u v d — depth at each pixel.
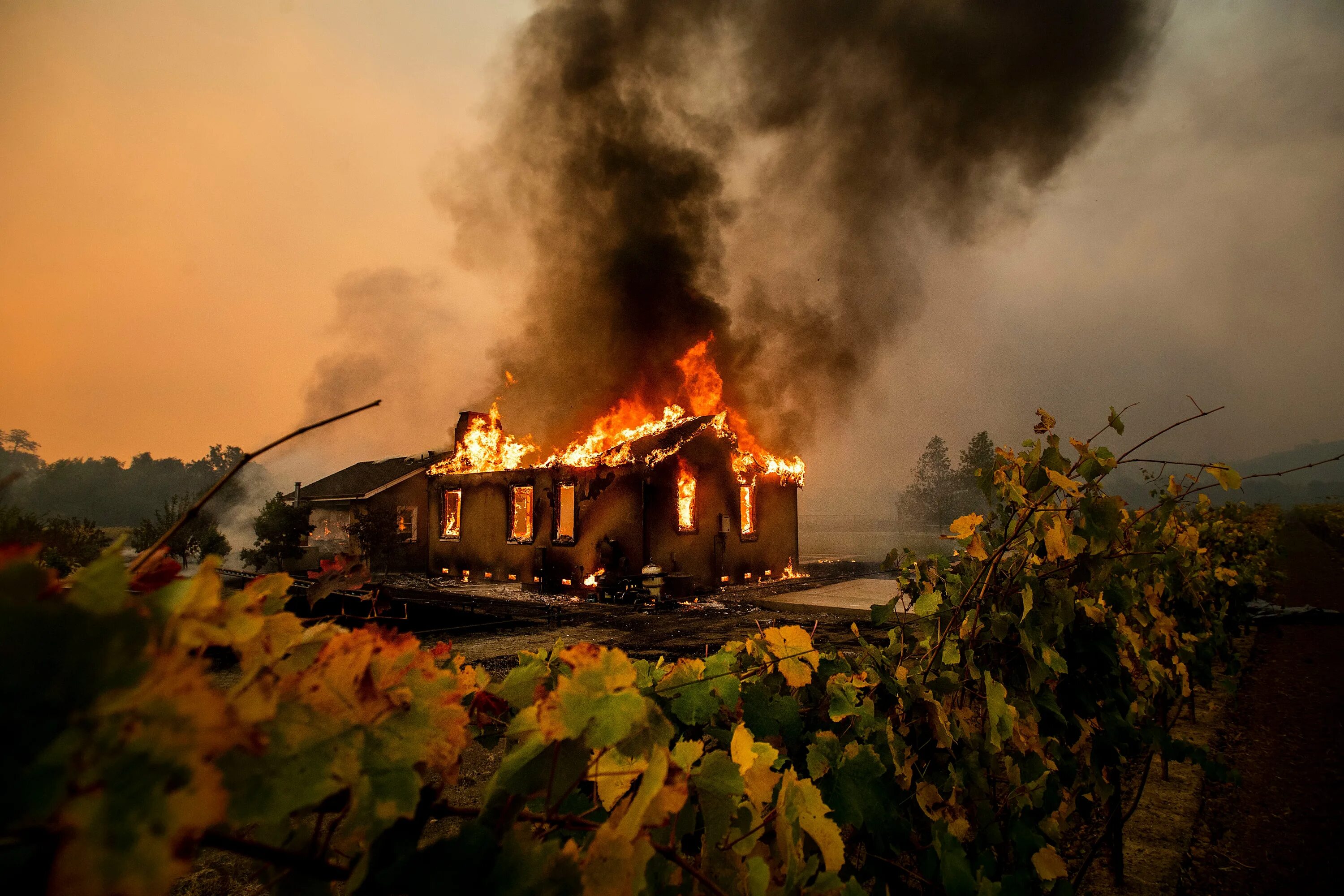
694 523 19.58
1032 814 2.44
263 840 0.96
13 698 0.55
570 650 1.00
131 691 0.57
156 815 0.55
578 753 1.04
